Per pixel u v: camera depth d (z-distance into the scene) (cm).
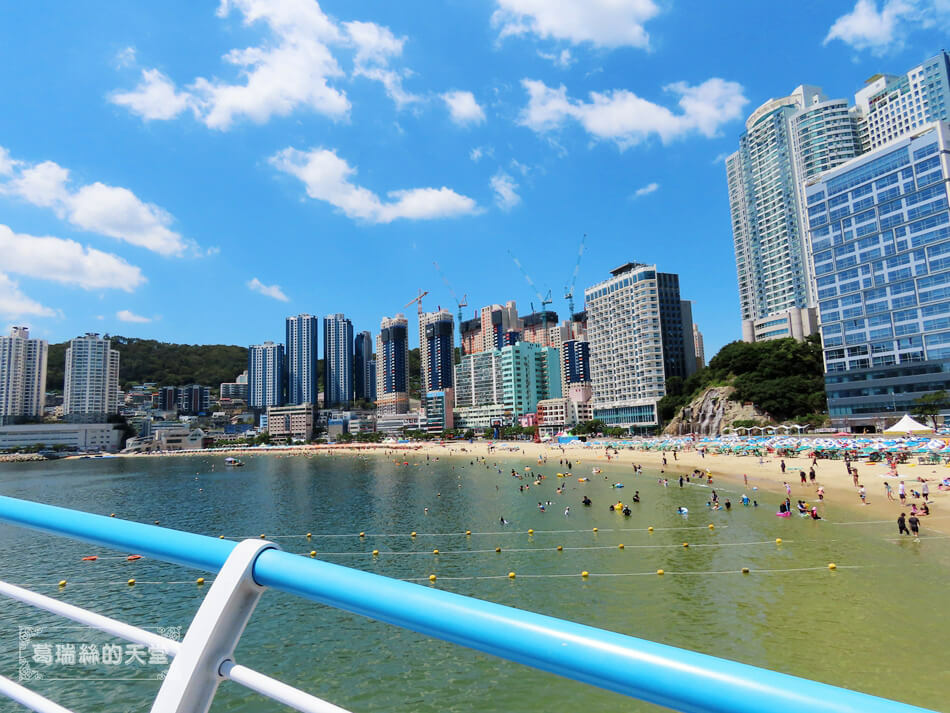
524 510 5259
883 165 10631
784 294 17238
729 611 2445
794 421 11706
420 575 3238
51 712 225
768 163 17912
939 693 1727
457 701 1812
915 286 10125
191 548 207
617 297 18288
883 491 4931
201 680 175
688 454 10512
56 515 256
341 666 2039
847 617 2289
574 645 131
